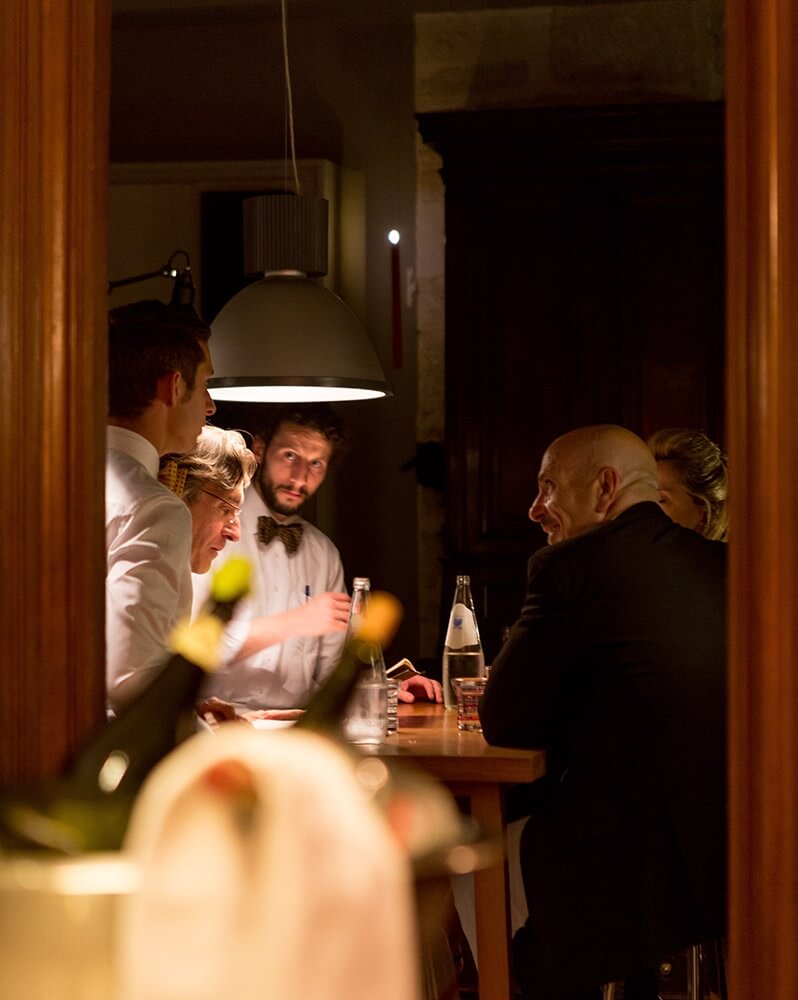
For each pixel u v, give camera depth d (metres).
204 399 3.05
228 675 4.26
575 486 3.13
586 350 5.72
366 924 0.90
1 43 1.65
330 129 6.49
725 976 3.15
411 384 6.43
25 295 1.64
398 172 6.43
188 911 0.88
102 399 1.71
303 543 4.62
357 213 6.48
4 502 1.64
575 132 5.61
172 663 1.31
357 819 0.92
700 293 5.68
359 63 6.44
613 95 6.16
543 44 6.19
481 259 5.76
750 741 1.54
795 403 1.50
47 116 1.64
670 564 2.83
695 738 2.71
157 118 6.59
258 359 3.68
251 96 6.52
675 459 3.75
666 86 6.12
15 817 1.06
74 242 1.66
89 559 1.67
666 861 2.70
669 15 6.11
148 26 6.45
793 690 1.51
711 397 5.69
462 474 5.78
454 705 3.61
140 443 2.85
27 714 1.64
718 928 2.67
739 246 1.55
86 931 0.92
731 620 1.56
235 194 6.57
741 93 1.55
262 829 0.90
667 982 4.16
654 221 5.68
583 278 5.72
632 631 2.77
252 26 6.45
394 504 6.44
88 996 0.91
